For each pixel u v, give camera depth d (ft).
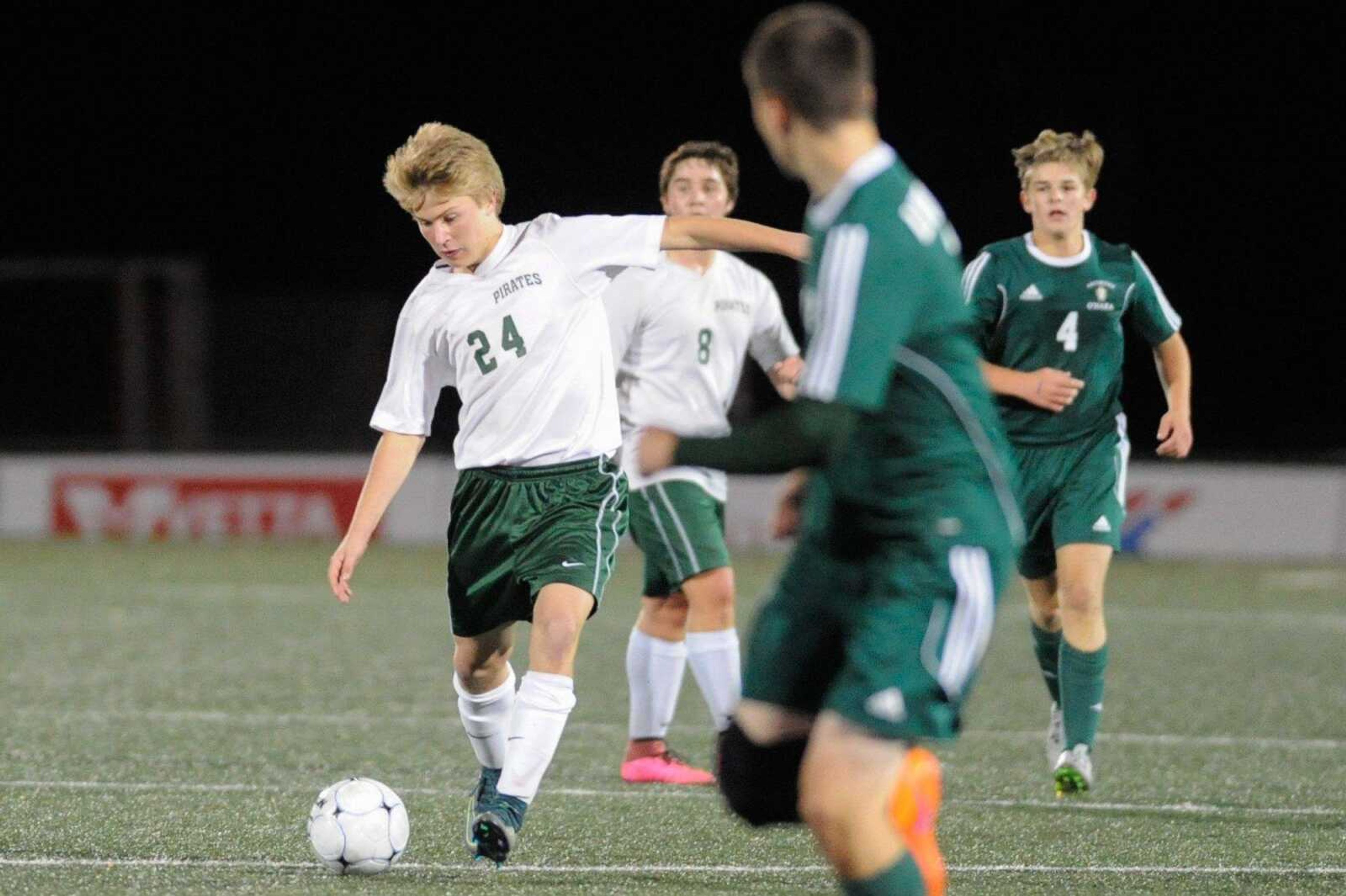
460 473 55.93
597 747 80.18
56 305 245.45
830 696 37.17
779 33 36.09
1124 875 54.49
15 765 73.20
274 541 190.39
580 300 55.47
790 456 34.65
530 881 52.39
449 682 99.86
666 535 70.03
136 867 53.52
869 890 36.83
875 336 34.73
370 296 265.13
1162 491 183.01
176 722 85.40
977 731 86.17
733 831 60.39
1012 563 37.81
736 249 55.88
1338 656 114.73
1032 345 67.15
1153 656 114.42
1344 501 182.19
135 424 221.05
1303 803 67.72
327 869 53.06
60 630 121.29
